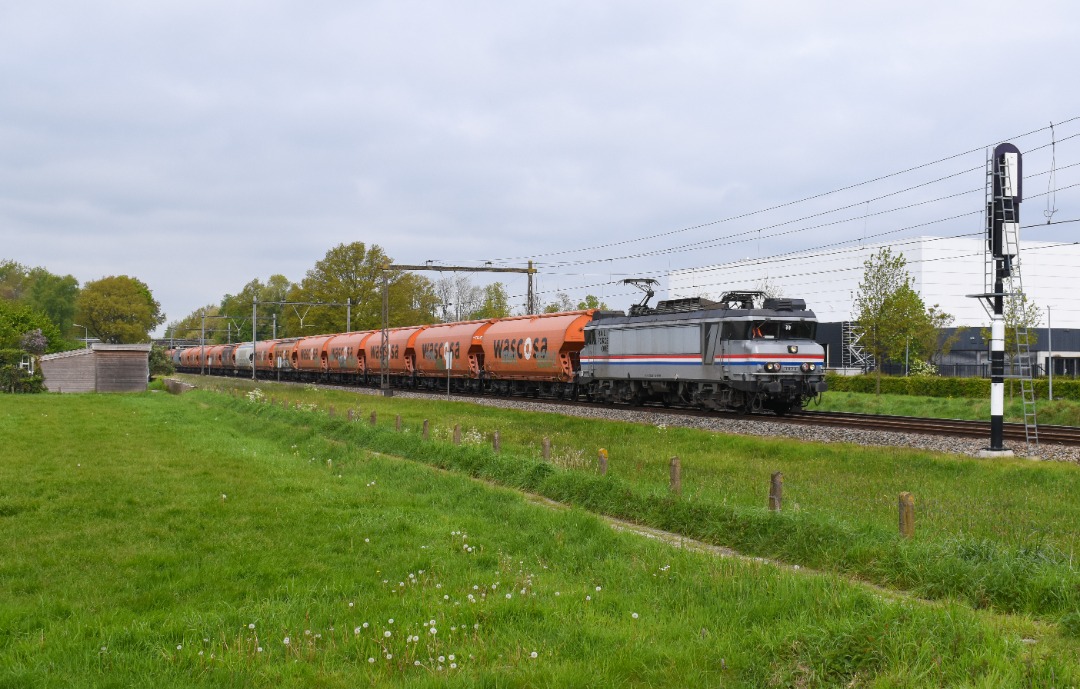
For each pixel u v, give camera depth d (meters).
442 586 9.76
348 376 69.56
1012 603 8.62
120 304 117.94
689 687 6.90
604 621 8.41
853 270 75.75
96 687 6.78
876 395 46.53
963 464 18.27
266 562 10.67
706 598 9.15
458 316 114.69
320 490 16.22
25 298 140.75
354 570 10.47
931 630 7.14
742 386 29.88
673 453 21.91
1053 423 33.00
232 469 18.97
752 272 85.12
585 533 12.34
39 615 8.61
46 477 17.31
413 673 7.17
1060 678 6.27
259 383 71.94
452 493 16.06
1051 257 78.69
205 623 8.29
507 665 7.29
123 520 13.33
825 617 7.77
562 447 23.41
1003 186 21.28
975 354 73.38
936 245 71.75
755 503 14.26
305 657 7.51
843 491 15.80
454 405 39.94
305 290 94.19
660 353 34.38
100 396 50.62
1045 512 13.52
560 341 41.38
